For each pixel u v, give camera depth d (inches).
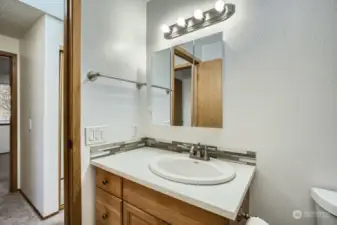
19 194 91.4
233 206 25.5
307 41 37.6
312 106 37.2
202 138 52.4
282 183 40.5
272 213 41.7
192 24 53.8
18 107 95.3
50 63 70.9
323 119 36.2
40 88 72.4
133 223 38.9
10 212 74.9
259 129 43.3
